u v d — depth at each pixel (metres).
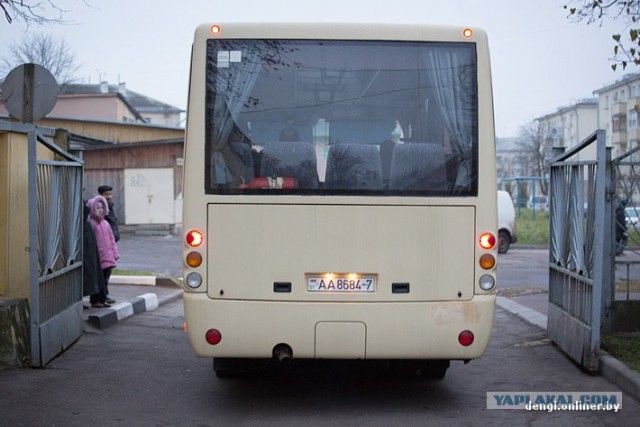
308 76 6.99
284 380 8.78
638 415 7.21
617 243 10.48
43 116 9.68
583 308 9.25
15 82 9.62
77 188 11.01
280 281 6.82
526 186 62.09
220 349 6.82
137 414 7.25
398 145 6.96
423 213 6.89
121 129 40.16
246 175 6.89
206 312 6.81
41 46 40.41
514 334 11.80
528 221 44.91
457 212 6.91
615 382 8.31
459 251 6.90
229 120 6.93
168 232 33.62
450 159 6.96
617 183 10.27
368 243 6.86
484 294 6.91
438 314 6.85
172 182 33.62
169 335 11.82
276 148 6.93
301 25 7.02
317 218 6.85
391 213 6.88
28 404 7.46
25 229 9.94
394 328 6.82
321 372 9.17
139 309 14.03
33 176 8.76
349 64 7.01
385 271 6.85
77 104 51.66
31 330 8.95
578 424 6.95
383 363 9.58
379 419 7.14
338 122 6.96
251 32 7.01
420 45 7.04
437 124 7.00
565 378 8.73
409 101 7.00
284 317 6.79
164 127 40.31
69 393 7.93
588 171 9.12
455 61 7.04
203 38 7.00
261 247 6.83
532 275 21.70
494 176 6.96
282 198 6.85
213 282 6.83
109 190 13.91
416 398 7.95
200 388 8.34
